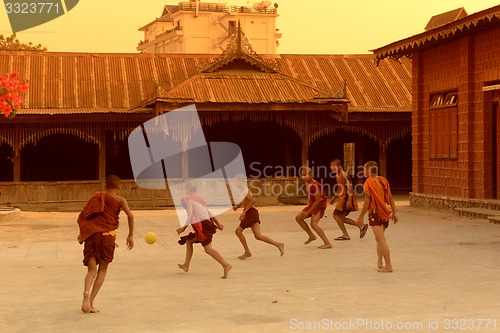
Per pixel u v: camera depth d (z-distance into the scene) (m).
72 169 37.06
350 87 36.09
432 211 26.19
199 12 119.88
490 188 24.45
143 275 12.63
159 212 28.31
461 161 25.42
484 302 9.73
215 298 10.24
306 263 13.87
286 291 10.72
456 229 19.89
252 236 18.84
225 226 21.81
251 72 33.44
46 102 32.53
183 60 37.53
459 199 25.27
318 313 9.09
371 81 36.75
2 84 21.22
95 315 9.18
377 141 37.62
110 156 37.28
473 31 24.23
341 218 17.58
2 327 8.52
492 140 24.38
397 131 34.50
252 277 12.23
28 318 9.02
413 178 28.61
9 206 30.70
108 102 33.16
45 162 36.78
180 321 8.75
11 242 18.02
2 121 30.75
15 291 11.02
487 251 15.38
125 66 36.34
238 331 8.16
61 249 16.62
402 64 38.44
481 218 22.97
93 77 35.00
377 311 9.16
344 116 32.00
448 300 9.88
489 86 23.62
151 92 34.25
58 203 31.17
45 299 10.33
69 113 31.31
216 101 31.06
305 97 31.95
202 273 12.81
